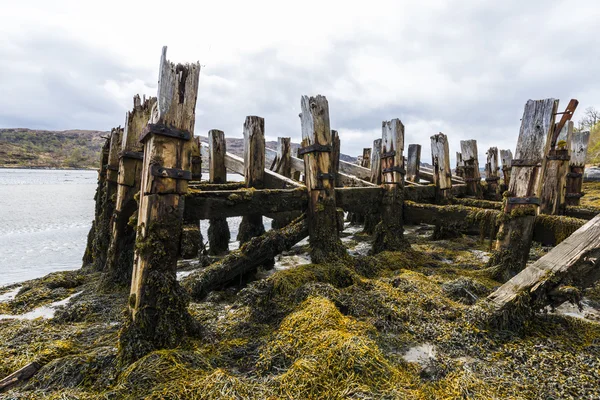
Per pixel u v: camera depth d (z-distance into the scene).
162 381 2.11
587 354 2.44
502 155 12.32
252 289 3.62
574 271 3.03
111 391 2.05
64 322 3.46
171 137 2.72
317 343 2.41
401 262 5.19
